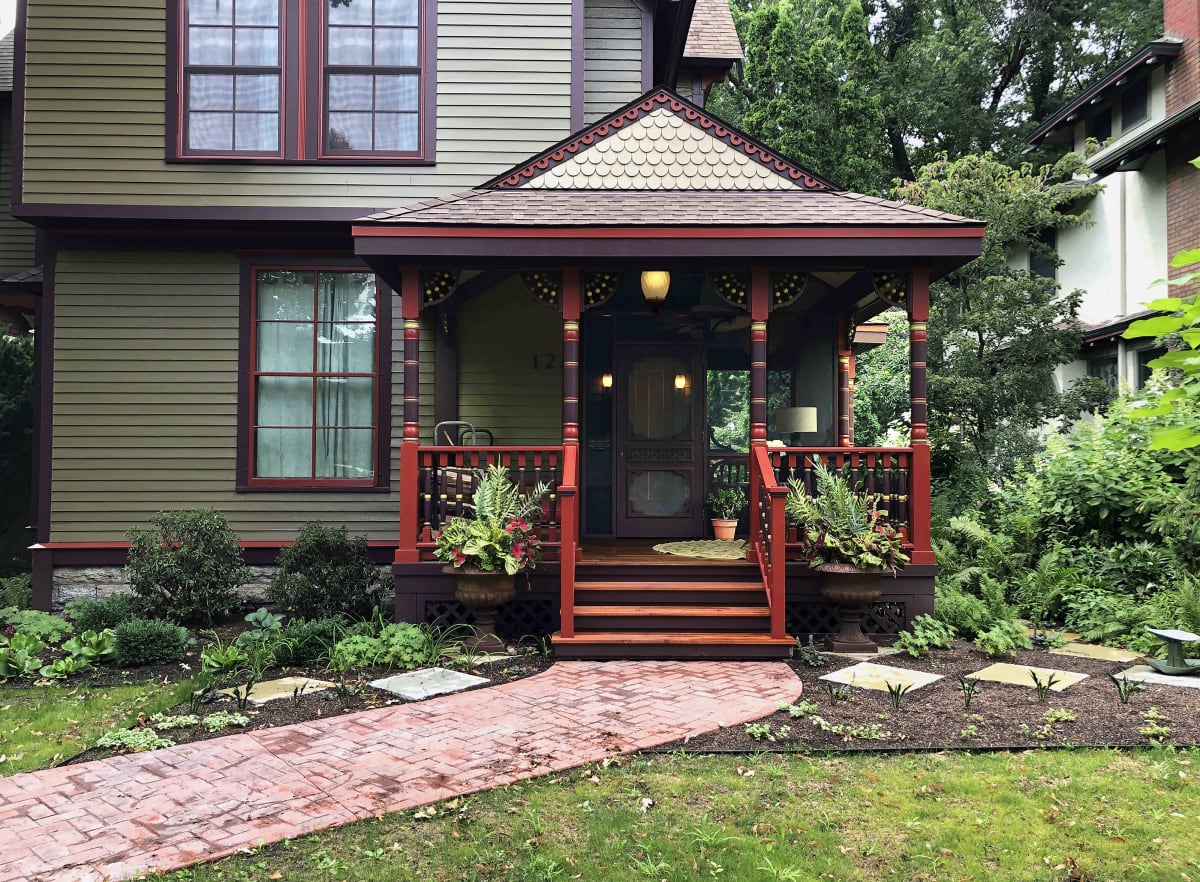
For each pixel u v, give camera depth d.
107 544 9.27
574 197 8.16
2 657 6.61
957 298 13.03
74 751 4.80
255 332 9.58
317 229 9.56
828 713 5.37
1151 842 3.53
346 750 4.71
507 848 3.53
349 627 7.58
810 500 7.51
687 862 3.38
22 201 9.18
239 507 9.45
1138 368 13.85
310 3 9.52
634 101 8.55
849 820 3.77
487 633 7.36
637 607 7.41
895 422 13.64
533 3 9.71
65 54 9.34
